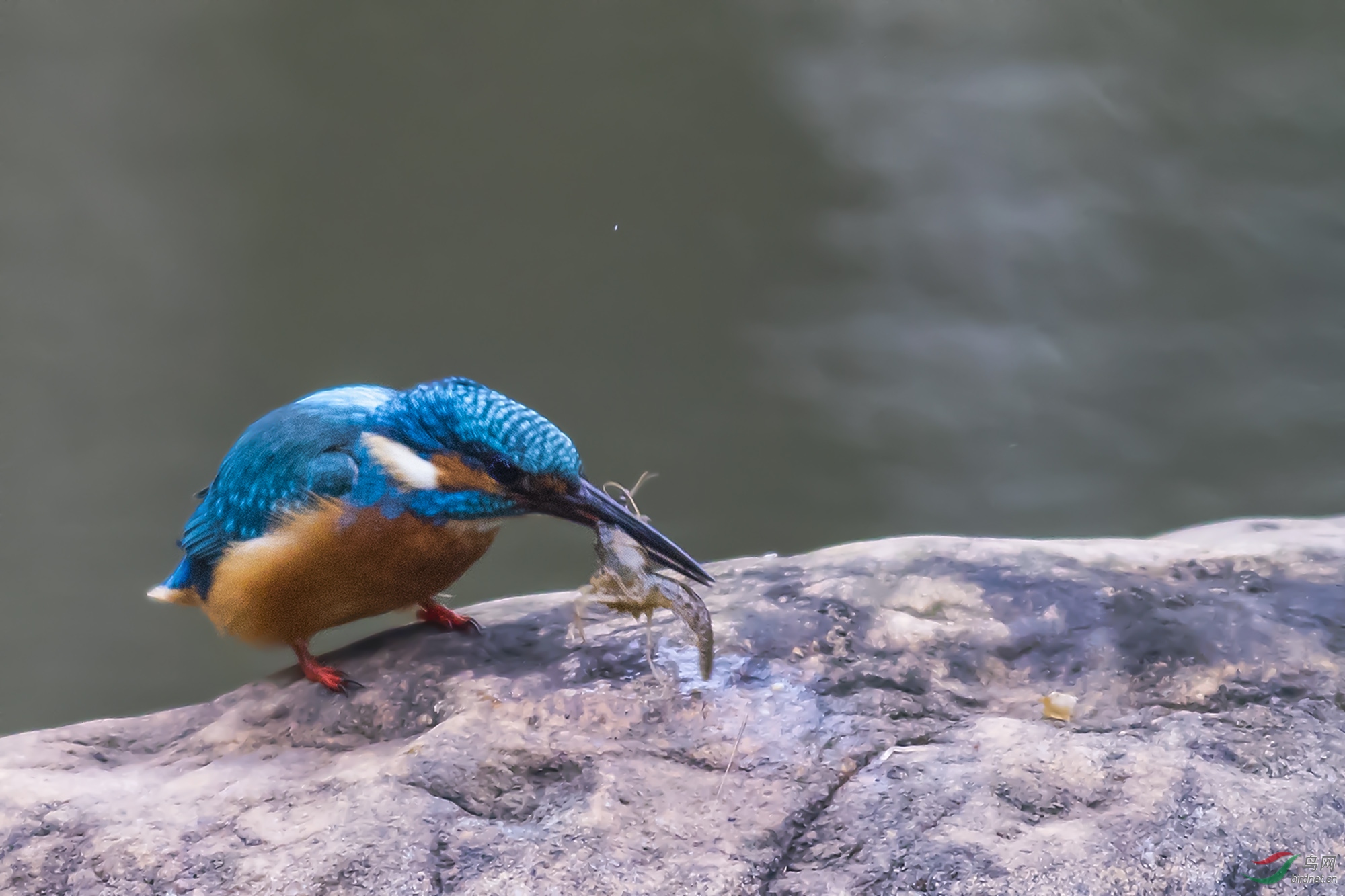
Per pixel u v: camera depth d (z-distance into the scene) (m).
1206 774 3.35
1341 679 3.38
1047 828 3.34
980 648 3.40
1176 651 3.39
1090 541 3.45
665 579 3.39
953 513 5.31
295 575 3.41
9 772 3.38
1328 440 5.52
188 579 3.45
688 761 3.37
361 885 3.34
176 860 3.35
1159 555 3.43
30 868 3.35
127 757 3.40
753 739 3.38
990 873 3.33
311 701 3.41
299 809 3.37
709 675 3.39
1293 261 6.57
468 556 3.42
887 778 3.36
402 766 3.37
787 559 3.45
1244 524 3.47
